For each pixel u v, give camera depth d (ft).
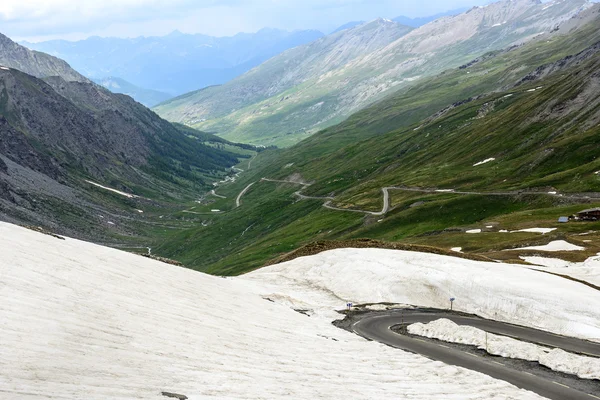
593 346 174.09
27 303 96.68
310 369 113.09
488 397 109.70
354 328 201.46
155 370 83.56
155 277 181.78
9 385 58.85
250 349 121.08
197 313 146.72
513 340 169.89
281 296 247.91
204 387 80.89
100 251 192.34
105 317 107.45
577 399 120.26
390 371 126.00
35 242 158.61
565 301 217.36
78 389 63.77
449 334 183.01
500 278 252.21
